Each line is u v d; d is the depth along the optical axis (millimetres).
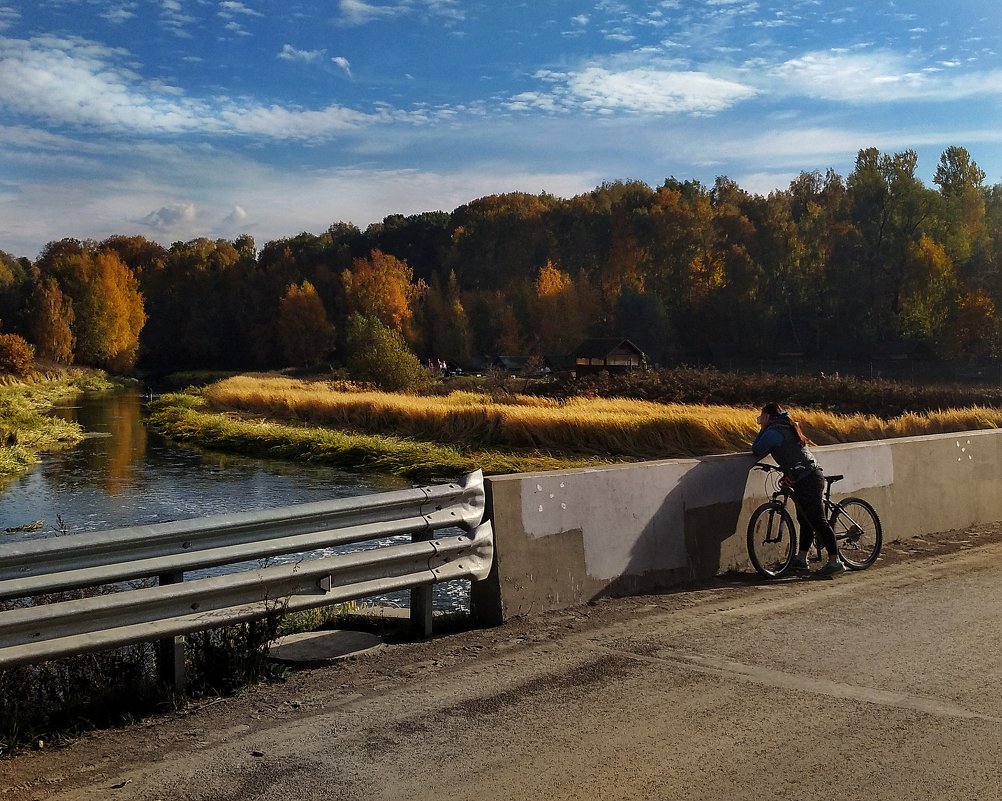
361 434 33344
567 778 3994
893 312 94875
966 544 9625
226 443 31250
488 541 6527
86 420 45594
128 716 4848
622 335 104312
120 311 111750
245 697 5219
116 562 4762
